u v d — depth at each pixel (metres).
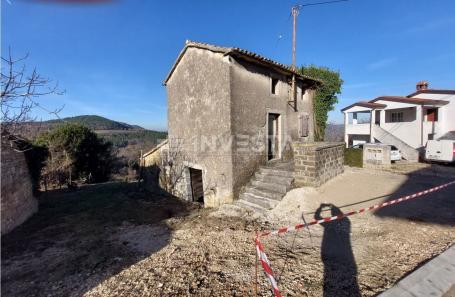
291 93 10.08
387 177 8.53
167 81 10.94
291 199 6.48
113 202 9.83
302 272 3.40
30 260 4.47
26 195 7.59
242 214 6.55
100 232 6.00
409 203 6.02
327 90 15.02
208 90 8.35
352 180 7.93
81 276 3.77
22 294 3.34
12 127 4.23
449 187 7.40
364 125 21.67
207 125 8.50
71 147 17.83
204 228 5.65
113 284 3.47
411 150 15.72
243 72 8.00
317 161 6.95
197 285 3.30
